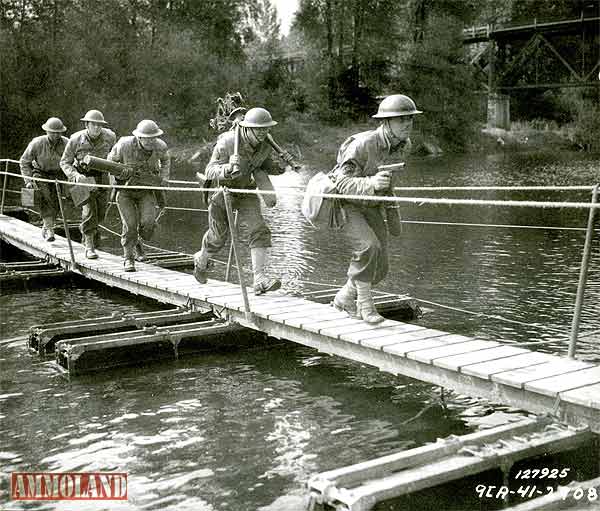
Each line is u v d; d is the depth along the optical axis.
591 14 59.44
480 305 9.77
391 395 6.61
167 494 4.78
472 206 22.86
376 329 6.91
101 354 7.57
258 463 5.22
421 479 4.26
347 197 6.29
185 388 6.94
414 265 12.68
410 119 6.45
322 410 6.27
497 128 60.94
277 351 8.16
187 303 9.04
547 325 8.73
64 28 38.59
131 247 10.66
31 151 12.93
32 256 15.52
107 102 39.34
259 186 8.34
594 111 58.16
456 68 53.56
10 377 7.38
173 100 45.84
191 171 36.59
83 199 11.03
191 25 56.91
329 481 4.25
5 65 32.25
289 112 53.56
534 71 67.44
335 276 11.88
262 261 8.68
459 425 5.89
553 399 5.13
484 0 62.03
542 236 15.95
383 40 56.12
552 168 37.44
